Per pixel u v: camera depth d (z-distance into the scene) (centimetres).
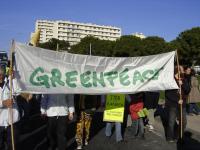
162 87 904
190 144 971
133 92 880
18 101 765
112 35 19650
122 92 872
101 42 10231
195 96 1423
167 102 968
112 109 978
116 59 870
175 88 909
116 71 871
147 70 898
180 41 9656
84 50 10288
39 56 772
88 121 929
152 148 923
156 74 903
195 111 1491
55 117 770
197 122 1275
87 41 10506
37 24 18388
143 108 1059
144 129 1145
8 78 733
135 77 889
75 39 18775
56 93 770
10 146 736
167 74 910
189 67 975
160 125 1241
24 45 752
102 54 10069
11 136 723
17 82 735
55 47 10175
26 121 1202
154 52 9400
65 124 777
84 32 18975
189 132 1102
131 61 885
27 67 757
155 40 9556
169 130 983
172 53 912
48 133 802
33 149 874
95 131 1151
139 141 1005
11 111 700
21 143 937
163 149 912
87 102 917
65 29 18588
